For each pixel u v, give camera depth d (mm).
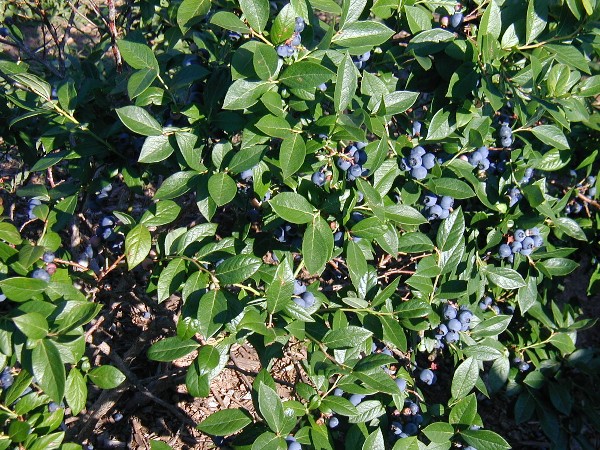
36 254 591
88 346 1008
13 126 928
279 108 632
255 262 621
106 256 895
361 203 681
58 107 760
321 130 649
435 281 781
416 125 781
